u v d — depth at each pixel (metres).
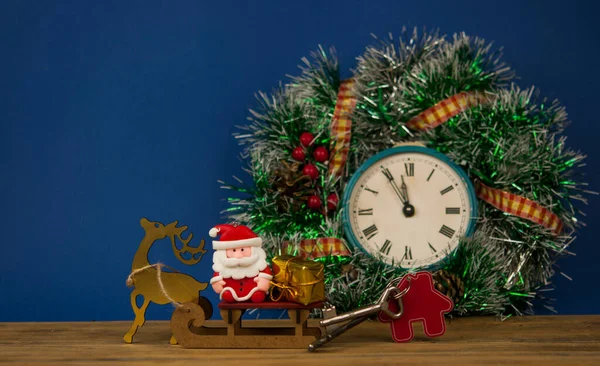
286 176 0.89
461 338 0.77
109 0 0.98
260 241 0.74
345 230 0.88
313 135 0.91
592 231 0.96
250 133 0.98
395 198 0.89
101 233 0.97
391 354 0.70
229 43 0.98
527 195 0.89
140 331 0.83
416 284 0.75
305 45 0.98
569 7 0.98
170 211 0.98
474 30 0.98
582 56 0.97
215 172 0.98
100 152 0.98
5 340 0.78
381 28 0.98
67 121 0.98
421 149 0.89
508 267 0.89
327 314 0.74
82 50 0.98
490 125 0.89
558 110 0.93
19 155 0.98
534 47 0.97
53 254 0.97
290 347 0.73
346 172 0.92
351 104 0.92
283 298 0.74
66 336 0.80
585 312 0.96
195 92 0.98
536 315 0.91
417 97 0.91
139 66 0.98
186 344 0.74
